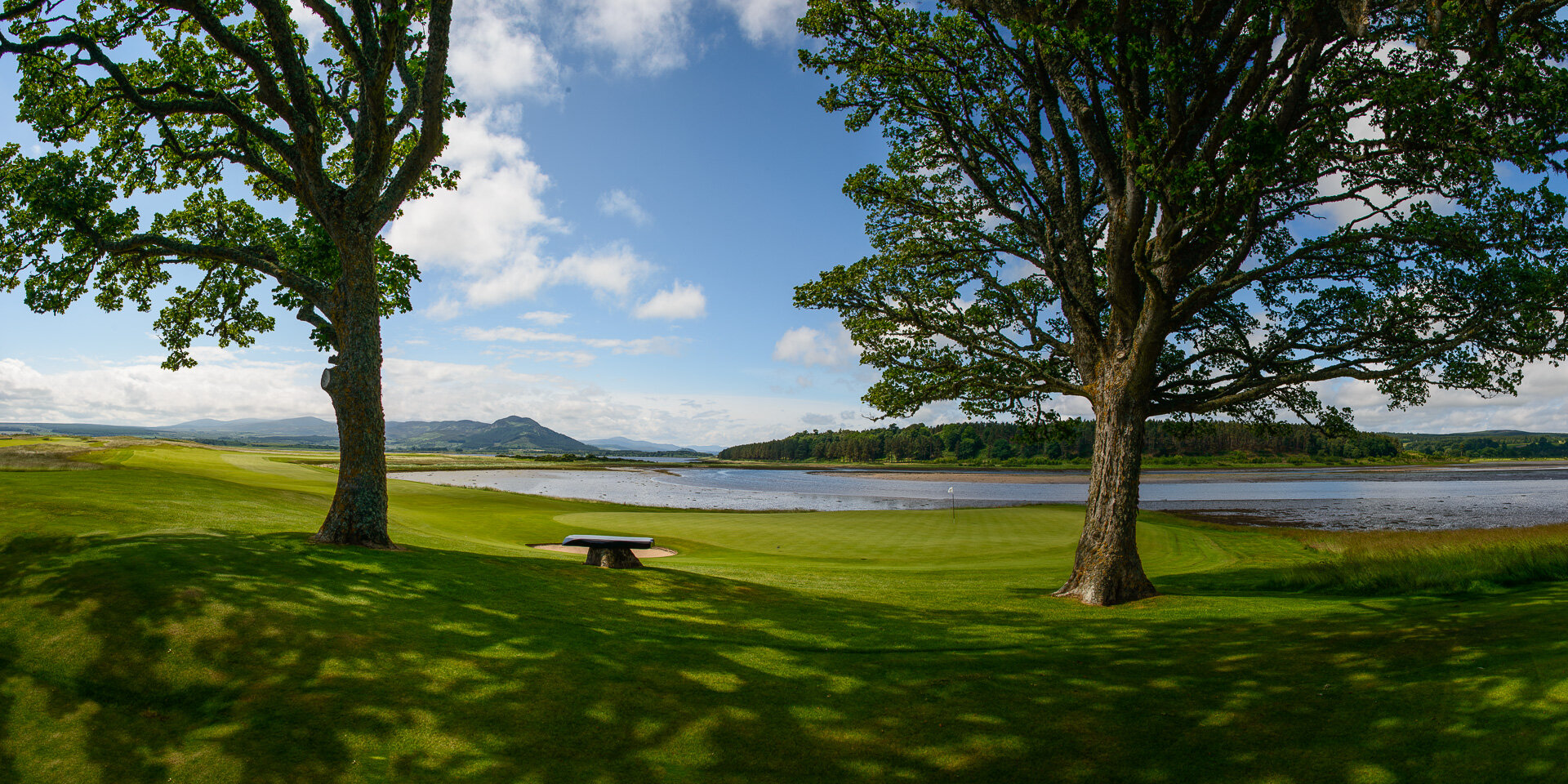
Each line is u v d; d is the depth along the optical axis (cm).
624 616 970
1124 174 1390
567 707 640
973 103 1589
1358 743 550
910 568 1867
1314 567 1559
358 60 1291
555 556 1689
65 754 553
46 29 1372
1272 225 1325
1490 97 1014
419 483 4397
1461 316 1283
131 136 1547
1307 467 14062
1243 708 650
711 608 1084
